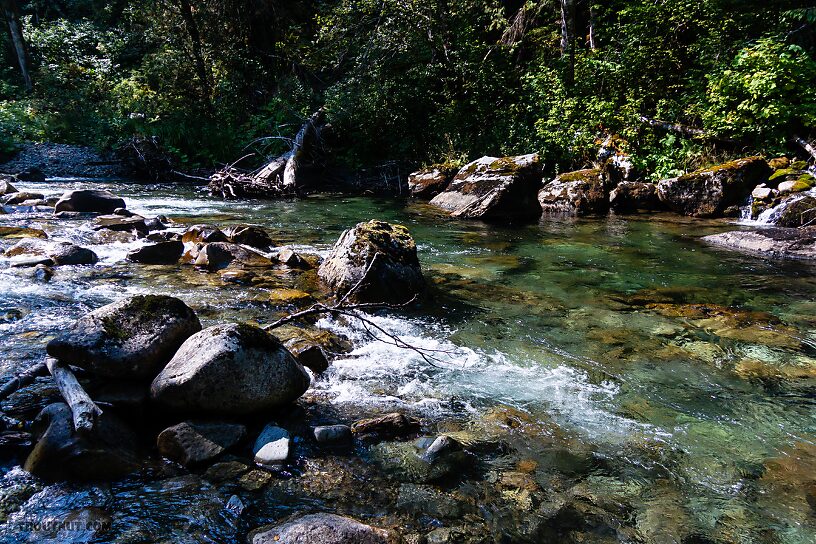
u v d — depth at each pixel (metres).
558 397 3.82
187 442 2.86
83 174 15.12
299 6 21.64
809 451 3.23
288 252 6.83
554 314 5.48
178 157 16.44
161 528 2.36
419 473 2.87
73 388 3.00
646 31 14.41
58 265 6.12
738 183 10.77
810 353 4.62
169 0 18.92
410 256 5.96
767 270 7.26
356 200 12.93
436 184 13.27
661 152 12.62
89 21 26.45
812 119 11.04
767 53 11.48
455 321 5.24
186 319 3.54
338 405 3.55
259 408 3.16
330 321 5.00
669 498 2.78
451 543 2.39
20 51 23.08
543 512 2.63
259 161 16.25
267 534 2.31
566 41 15.46
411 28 16.89
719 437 3.36
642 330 5.09
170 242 6.74
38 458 2.64
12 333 4.25
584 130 13.51
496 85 16.03
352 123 16.78
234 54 19.17
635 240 9.05
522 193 11.01
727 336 4.96
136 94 20.34
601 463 3.06
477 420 3.46
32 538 2.27
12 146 15.87
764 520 2.63
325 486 2.72
